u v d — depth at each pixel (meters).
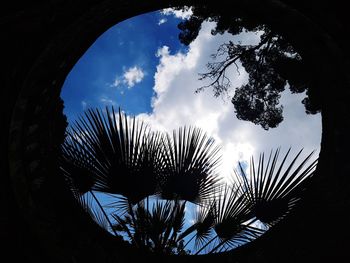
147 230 2.51
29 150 2.12
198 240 2.89
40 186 2.19
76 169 2.58
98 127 2.59
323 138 2.16
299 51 2.25
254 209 2.69
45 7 1.89
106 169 2.64
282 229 2.22
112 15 2.21
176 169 2.83
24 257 2.02
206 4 2.45
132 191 2.66
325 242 2.00
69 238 2.16
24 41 1.92
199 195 2.95
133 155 2.67
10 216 1.98
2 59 1.90
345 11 1.85
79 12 2.00
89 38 2.24
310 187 2.18
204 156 2.86
